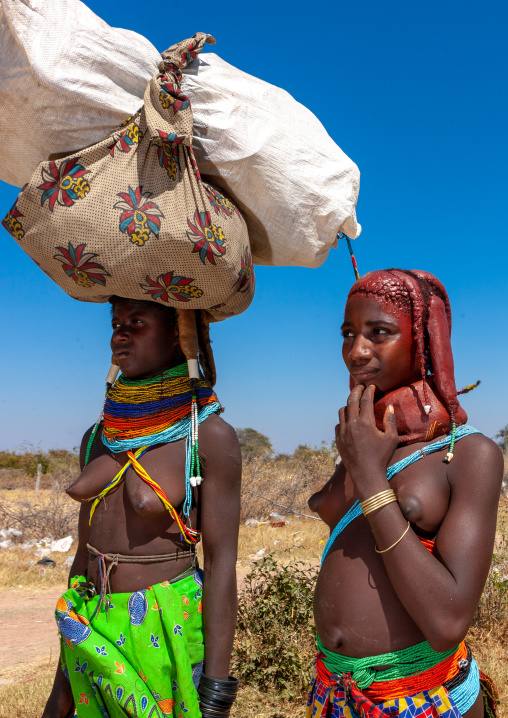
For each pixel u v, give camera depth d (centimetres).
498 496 177
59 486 1534
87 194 212
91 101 218
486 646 537
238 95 235
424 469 182
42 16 216
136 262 219
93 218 212
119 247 215
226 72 241
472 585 167
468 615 167
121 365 247
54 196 212
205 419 245
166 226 214
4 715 441
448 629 165
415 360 193
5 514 1216
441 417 185
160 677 224
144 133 218
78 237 215
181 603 231
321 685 193
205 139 230
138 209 213
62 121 222
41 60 214
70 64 216
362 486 176
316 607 195
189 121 219
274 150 236
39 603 802
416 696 176
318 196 244
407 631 177
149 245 215
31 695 473
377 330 192
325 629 188
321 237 254
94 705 231
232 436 246
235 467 243
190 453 238
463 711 181
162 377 245
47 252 223
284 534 1203
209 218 221
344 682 181
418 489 179
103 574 236
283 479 1609
